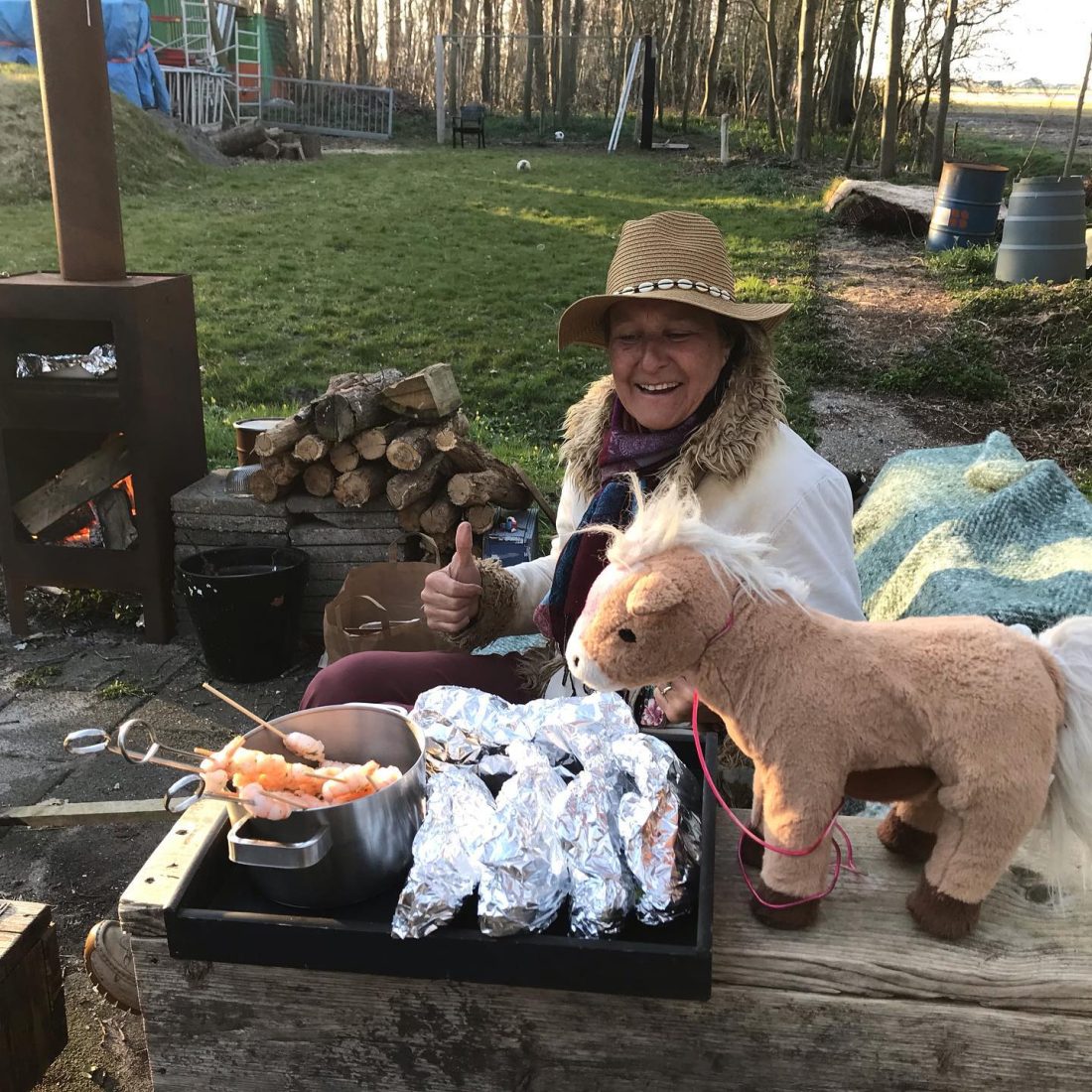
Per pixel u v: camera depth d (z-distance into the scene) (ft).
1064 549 8.11
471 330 29.09
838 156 67.00
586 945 3.68
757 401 6.29
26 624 13.24
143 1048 7.09
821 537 6.23
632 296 6.08
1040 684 3.60
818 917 4.06
